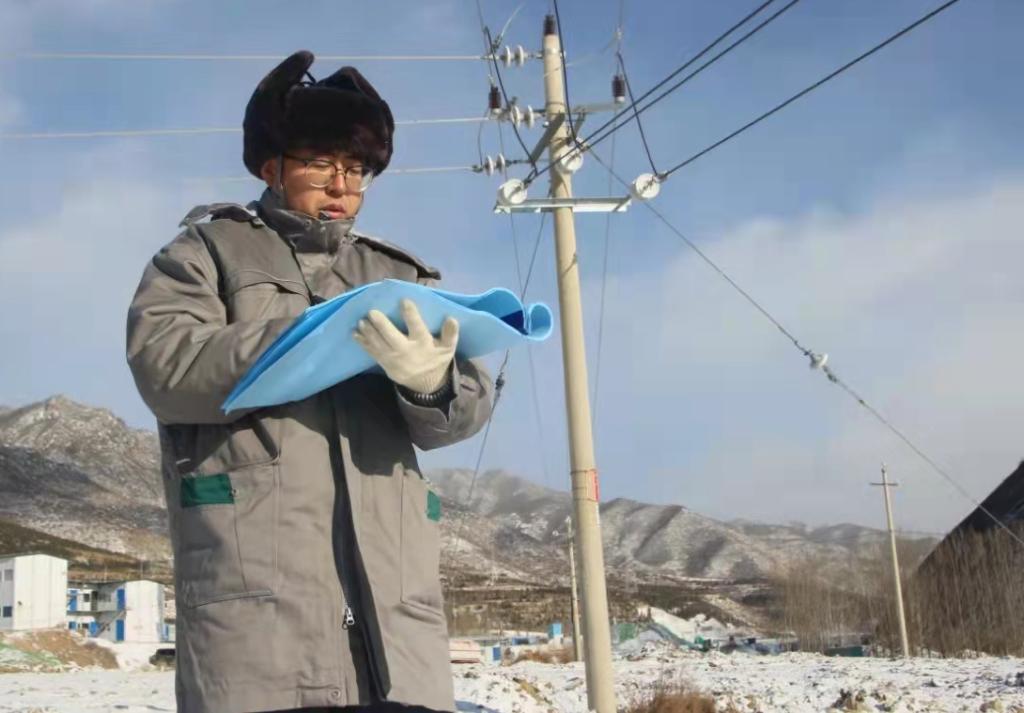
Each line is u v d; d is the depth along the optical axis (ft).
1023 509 180.04
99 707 44.32
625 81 41.68
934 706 44.19
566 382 38.60
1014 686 52.44
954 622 147.84
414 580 7.52
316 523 7.34
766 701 45.09
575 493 37.60
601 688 36.22
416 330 7.09
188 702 7.09
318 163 8.43
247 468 7.35
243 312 7.83
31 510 638.53
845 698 44.78
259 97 8.50
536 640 262.26
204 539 7.30
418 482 7.93
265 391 7.12
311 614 7.11
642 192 38.73
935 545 179.63
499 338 7.69
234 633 7.03
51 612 214.69
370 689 7.16
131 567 472.44
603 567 37.09
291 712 7.13
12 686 63.21
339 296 7.01
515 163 43.52
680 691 43.52
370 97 8.80
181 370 7.12
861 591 180.45
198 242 8.04
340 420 7.63
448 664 7.61
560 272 39.50
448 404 7.54
